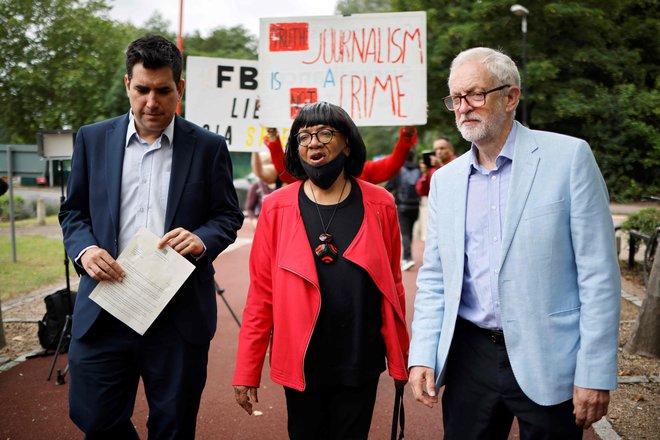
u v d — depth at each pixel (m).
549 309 1.99
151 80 2.34
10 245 12.56
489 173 2.17
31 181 29.28
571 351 1.99
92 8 32.50
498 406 2.16
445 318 2.23
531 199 2.03
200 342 2.51
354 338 2.32
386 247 2.47
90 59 31.25
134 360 2.50
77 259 2.38
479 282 2.15
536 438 2.07
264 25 4.64
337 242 2.35
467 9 22.39
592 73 25.42
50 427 3.73
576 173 2.00
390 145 41.22
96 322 2.41
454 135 26.00
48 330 5.09
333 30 4.59
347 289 2.32
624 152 24.08
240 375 2.43
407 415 3.86
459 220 2.20
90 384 2.43
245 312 2.51
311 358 2.33
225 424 3.74
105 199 2.48
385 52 4.56
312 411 2.40
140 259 2.38
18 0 30.53
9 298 7.42
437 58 21.36
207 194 2.61
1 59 30.75
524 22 19.39
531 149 2.09
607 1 22.12
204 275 2.55
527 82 21.20
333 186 2.45
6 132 33.34
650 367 4.61
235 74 5.09
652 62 26.17
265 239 2.46
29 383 4.48
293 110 4.64
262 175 5.79
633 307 6.48
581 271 1.97
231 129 5.11
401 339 2.44
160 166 2.53
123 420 2.51
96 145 2.55
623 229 8.91
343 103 4.61
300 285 2.30
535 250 2.00
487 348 2.15
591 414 1.91
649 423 3.60
